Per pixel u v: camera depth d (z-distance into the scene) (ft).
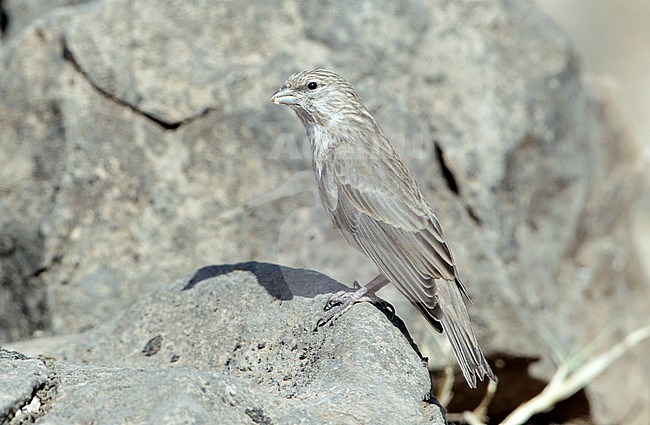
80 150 42.27
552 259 48.26
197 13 45.34
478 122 46.55
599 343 48.60
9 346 36.04
